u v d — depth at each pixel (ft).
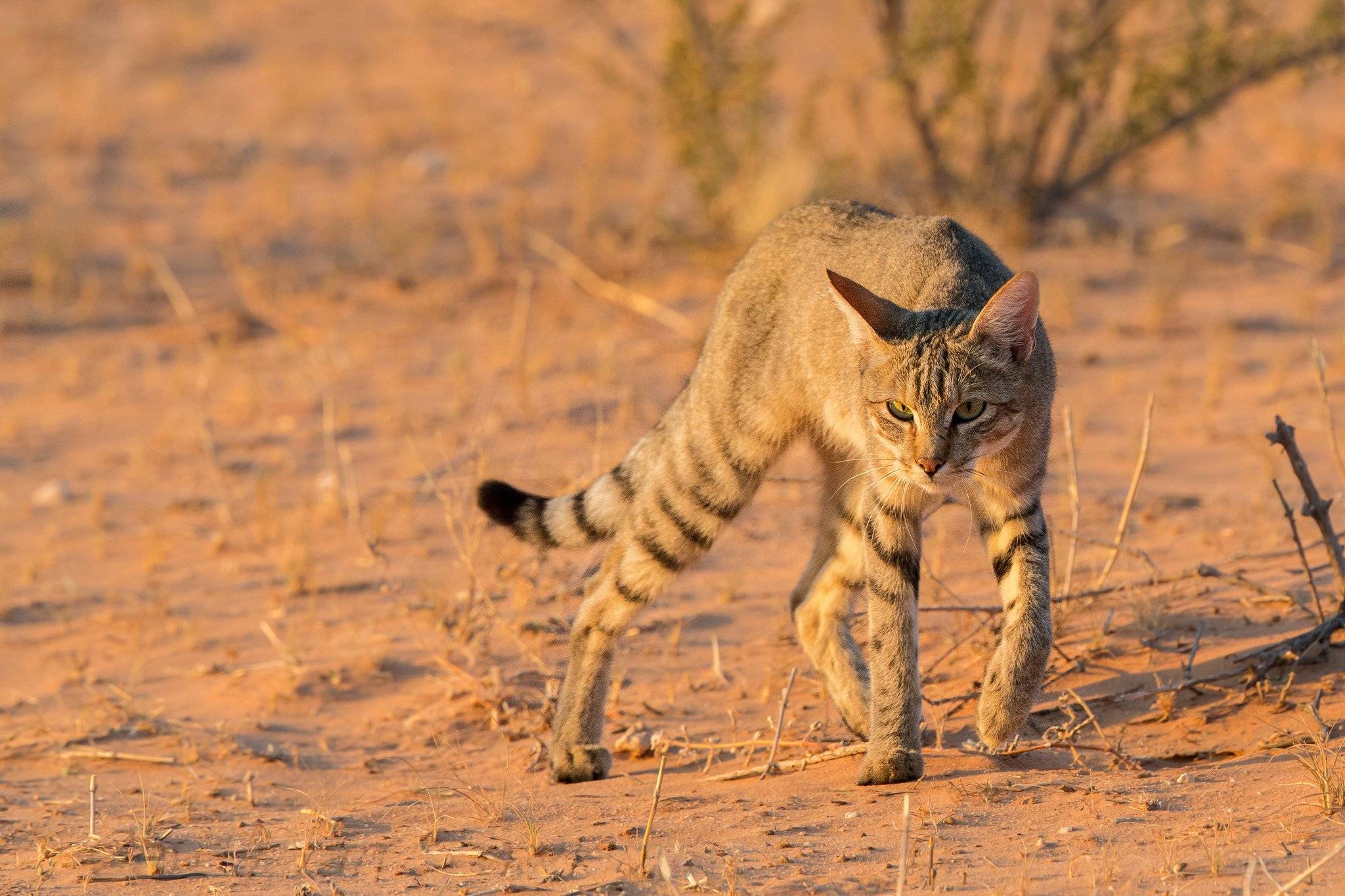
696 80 87.61
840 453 39.32
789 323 38.29
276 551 55.47
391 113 117.39
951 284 35.88
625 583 38.78
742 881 28.68
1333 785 29.99
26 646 48.91
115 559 55.98
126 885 30.40
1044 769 33.99
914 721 34.27
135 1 147.23
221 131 114.21
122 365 77.46
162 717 42.75
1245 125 112.16
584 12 135.64
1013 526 34.60
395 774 38.34
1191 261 85.61
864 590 40.73
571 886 29.17
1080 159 93.81
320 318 82.17
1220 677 37.01
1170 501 52.49
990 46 110.32
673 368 72.38
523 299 81.00
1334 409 61.16
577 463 59.36
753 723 39.78
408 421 67.21
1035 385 34.32
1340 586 37.19
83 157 108.37
